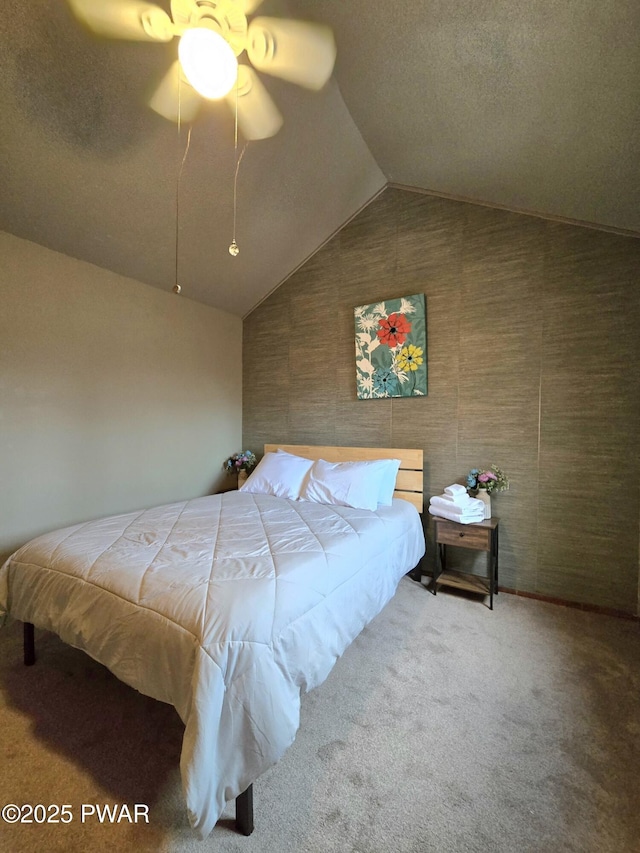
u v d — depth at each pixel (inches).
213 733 38.8
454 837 41.3
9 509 89.7
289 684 46.4
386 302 118.3
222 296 139.2
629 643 78.4
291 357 143.3
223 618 43.7
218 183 95.2
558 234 95.1
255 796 46.0
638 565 87.7
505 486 99.8
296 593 52.3
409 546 94.7
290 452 138.9
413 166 101.7
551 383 96.3
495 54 58.9
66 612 55.7
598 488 91.4
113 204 90.6
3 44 59.0
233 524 80.6
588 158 69.9
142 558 58.9
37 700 62.2
